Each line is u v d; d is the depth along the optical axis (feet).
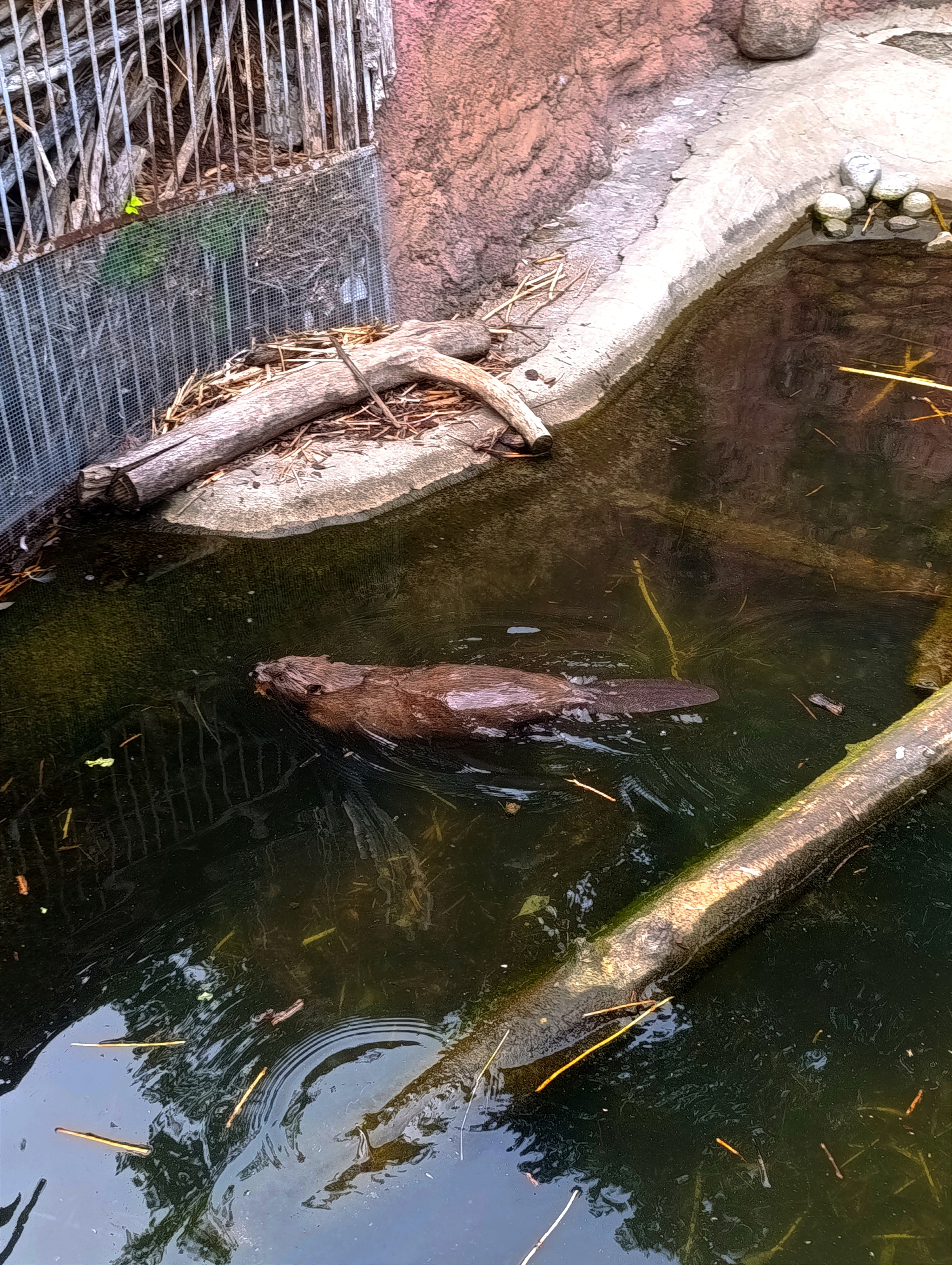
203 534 20.01
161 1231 14.44
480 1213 14.44
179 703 17.92
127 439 20.58
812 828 16.19
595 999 15.31
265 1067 15.15
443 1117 14.84
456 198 23.58
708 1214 14.43
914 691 17.49
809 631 18.19
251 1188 14.58
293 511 20.20
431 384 21.95
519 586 19.12
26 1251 14.38
